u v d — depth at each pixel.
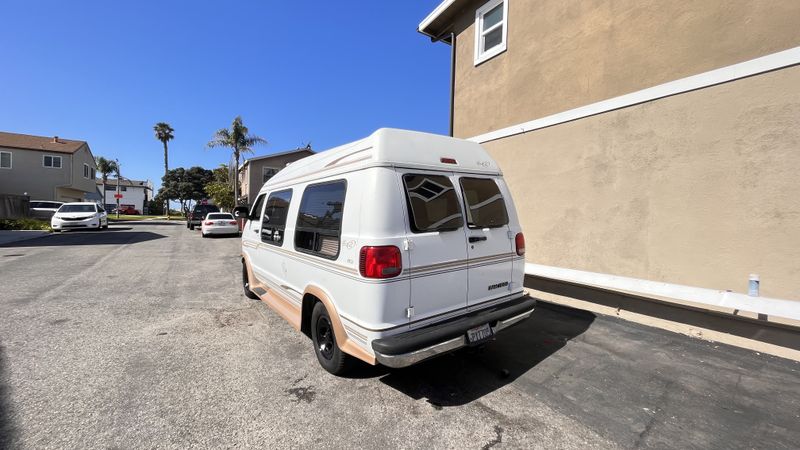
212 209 24.64
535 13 6.24
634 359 3.77
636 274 4.79
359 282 2.88
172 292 6.64
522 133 6.45
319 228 3.56
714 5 4.05
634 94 4.77
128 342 4.22
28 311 5.36
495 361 3.76
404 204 2.97
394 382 3.32
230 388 3.20
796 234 3.54
